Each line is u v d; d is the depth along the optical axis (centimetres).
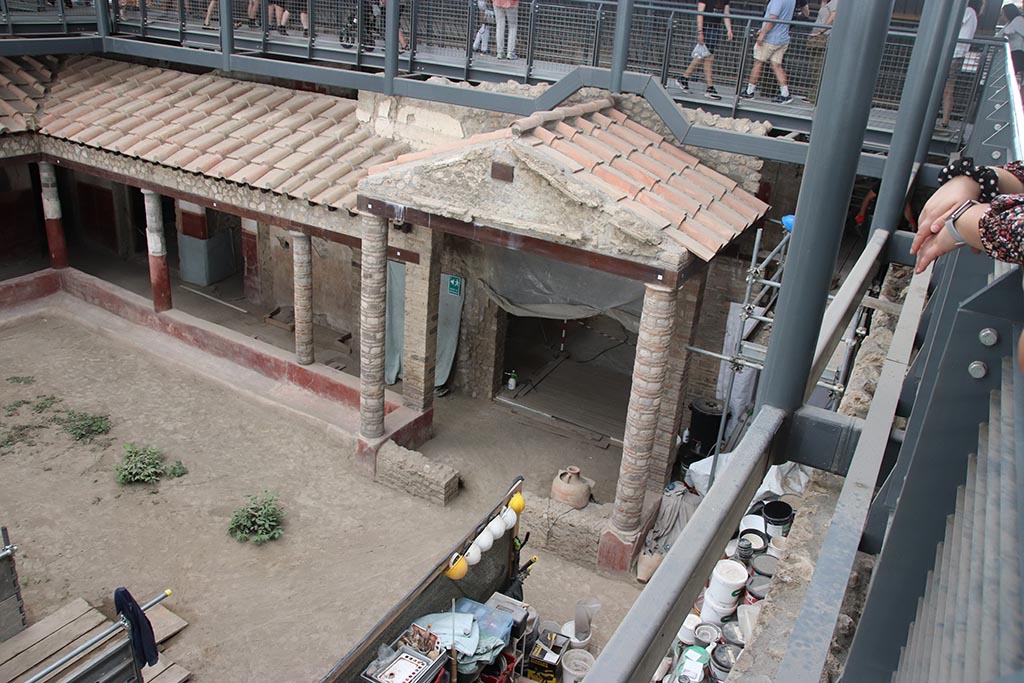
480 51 1360
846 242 1300
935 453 220
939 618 187
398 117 1411
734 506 215
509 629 891
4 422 1412
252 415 1496
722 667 802
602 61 1243
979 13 1188
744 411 1357
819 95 262
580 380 1678
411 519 1260
